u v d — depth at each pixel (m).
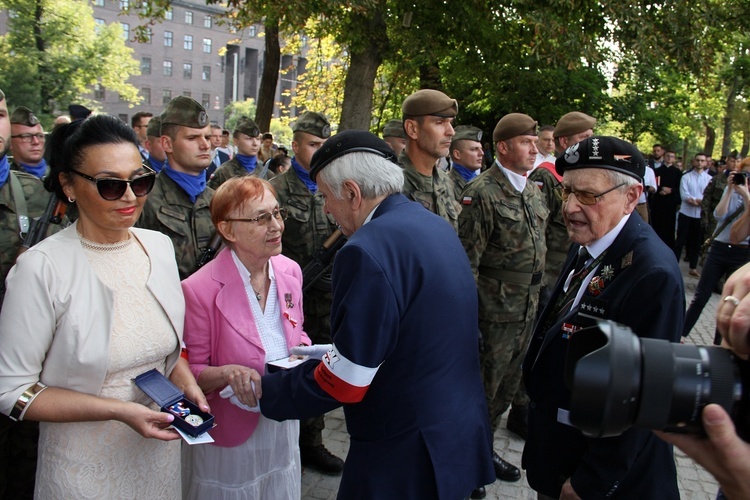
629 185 1.81
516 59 11.66
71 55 31.53
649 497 1.67
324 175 1.80
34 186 2.68
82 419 1.58
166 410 1.65
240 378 1.88
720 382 0.86
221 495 2.10
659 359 0.88
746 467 0.79
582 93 12.15
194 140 3.02
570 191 1.88
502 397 3.54
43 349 1.60
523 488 3.29
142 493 1.79
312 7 8.02
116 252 1.76
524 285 3.37
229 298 2.11
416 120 3.31
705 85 10.50
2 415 2.38
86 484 1.67
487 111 13.15
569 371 1.12
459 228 3.41
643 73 12.38
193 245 3.04
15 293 1.57
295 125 3.52
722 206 5.53
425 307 1.59
